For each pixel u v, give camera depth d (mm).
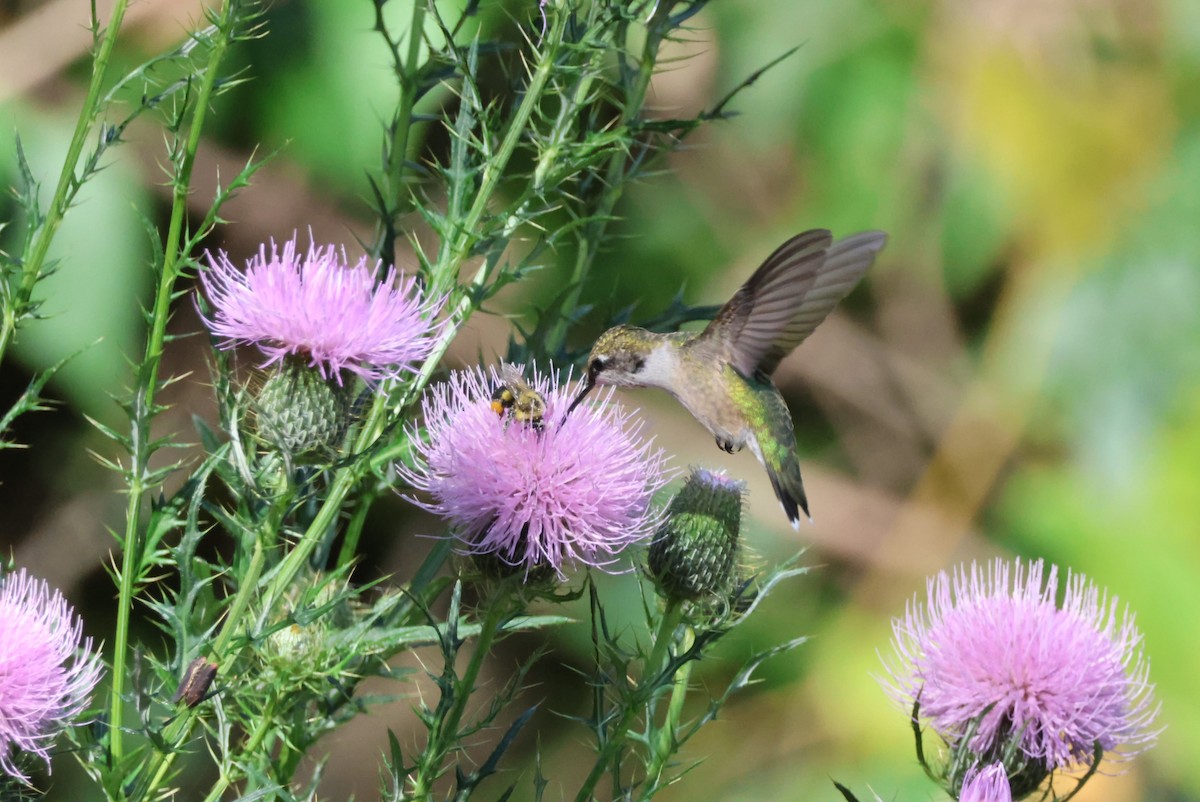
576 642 11891
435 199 11398
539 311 7738
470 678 6453
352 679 6961
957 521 13320
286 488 6152
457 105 11570
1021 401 13391
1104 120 13477
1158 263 13297
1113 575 12531
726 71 13391
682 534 6688
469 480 6613
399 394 6840
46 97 10891
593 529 6703
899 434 13734
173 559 6145
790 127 13367
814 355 13867
